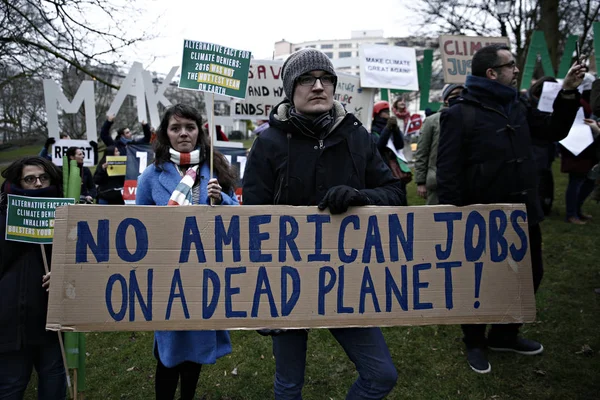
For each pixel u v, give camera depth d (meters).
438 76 15.79
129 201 4.77
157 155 2.34
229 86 2.08
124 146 6.21
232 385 2.86
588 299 3.69
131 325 1.77
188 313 1.78
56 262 1.75
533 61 7.36
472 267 1.84
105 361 3.24
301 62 1.73
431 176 4.16
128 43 6.95
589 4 14.02
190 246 1.79
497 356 2.99
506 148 2.42
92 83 5.13
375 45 5.93
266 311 1.79
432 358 3.03
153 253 1.78
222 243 1.79
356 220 1.80
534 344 2.97
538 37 7.32
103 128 5.72
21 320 1.99
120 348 3.43
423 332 3.40
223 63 2.08
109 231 1.77
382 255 1.81
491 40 6.02
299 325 1.79
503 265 1.86
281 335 1.85
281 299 1.79
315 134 1.80
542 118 2.60
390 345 3.24
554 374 2.74
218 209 1.79
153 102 5.38
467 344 2.96
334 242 1.80
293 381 1.84
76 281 1.75
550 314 3.49
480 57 2.49
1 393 2.00
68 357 2.04
